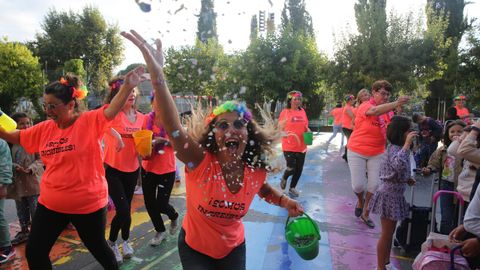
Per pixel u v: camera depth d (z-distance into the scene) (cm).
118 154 364
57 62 3294
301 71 2064
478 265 259
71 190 260
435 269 253
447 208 388
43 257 262
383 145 467
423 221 386
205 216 210
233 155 212
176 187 670
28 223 437
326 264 364
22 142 273
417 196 607
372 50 2014
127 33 179
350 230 455
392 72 1945
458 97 1061
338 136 1590
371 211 336
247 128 221
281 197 246
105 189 283
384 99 463
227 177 211
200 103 228
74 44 3219
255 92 1920
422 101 2156
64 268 361
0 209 371
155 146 385
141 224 481
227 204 207
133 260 374
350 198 595
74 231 458
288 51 1980
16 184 416
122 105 262
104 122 265
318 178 738
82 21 3325
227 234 216
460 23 2231
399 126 334
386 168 327
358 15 2075
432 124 621
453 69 2050
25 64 2416
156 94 186
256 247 402
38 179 427
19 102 2531
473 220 227
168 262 371
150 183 394
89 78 2881
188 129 221
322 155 1038
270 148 228
